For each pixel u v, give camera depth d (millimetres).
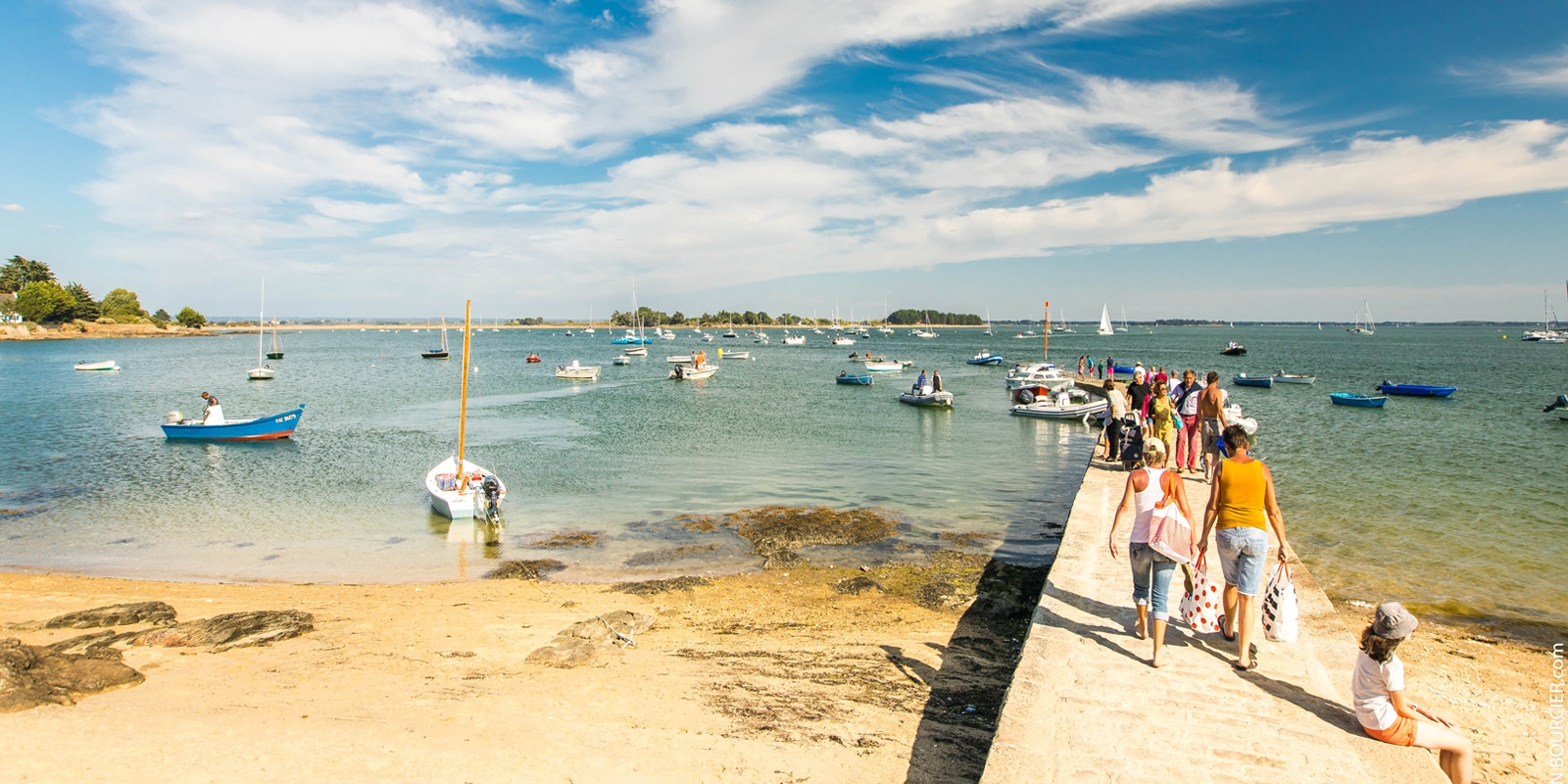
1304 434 32188
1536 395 50750
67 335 167000
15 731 7102
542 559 15891
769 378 72625
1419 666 9586
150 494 22406
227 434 32938
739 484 23062
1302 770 5297
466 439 33406
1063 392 41688
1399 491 20422
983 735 7508
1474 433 32312
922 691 8688
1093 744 5648
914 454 28891
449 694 8578
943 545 16438
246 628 10820
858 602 12672
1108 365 67625
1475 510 18234
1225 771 5289
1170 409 15258
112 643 10289
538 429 36656
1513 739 7668
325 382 68312
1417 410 41938
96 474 25562
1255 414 40188
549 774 6668
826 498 21156
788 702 8359
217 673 9195
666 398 53156
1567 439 30422
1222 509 6926
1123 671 6816
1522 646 10391
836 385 63875
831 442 32062
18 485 23781
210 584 14328
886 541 16734
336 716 7805
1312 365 92750
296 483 23938
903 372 76125
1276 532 6992
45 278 173125
